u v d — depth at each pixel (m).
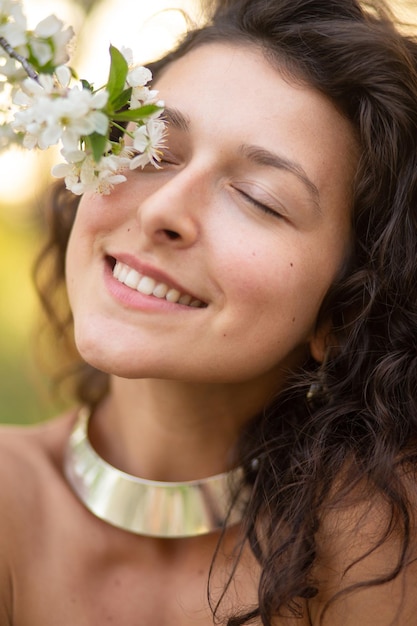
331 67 1.38
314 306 1.38
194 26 1.68
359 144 1.39
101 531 1.51
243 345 1.29
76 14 3.14
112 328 1.29
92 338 1.28
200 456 1.50
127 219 1.29
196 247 1.25
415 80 1.44
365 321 1.45
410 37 1.55
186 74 1.36
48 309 2.03
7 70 1.24
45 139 1.08
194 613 1.45
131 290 1.29
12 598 1.50
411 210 1.46
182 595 1.46
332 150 1.35
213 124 1.28
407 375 1.47
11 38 1.24
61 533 1.52
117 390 1.54
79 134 1.10
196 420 1.46
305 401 1.52
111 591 1.48
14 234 3.74
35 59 1.26
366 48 1.39
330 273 1.38
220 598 1.37
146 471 1.52
